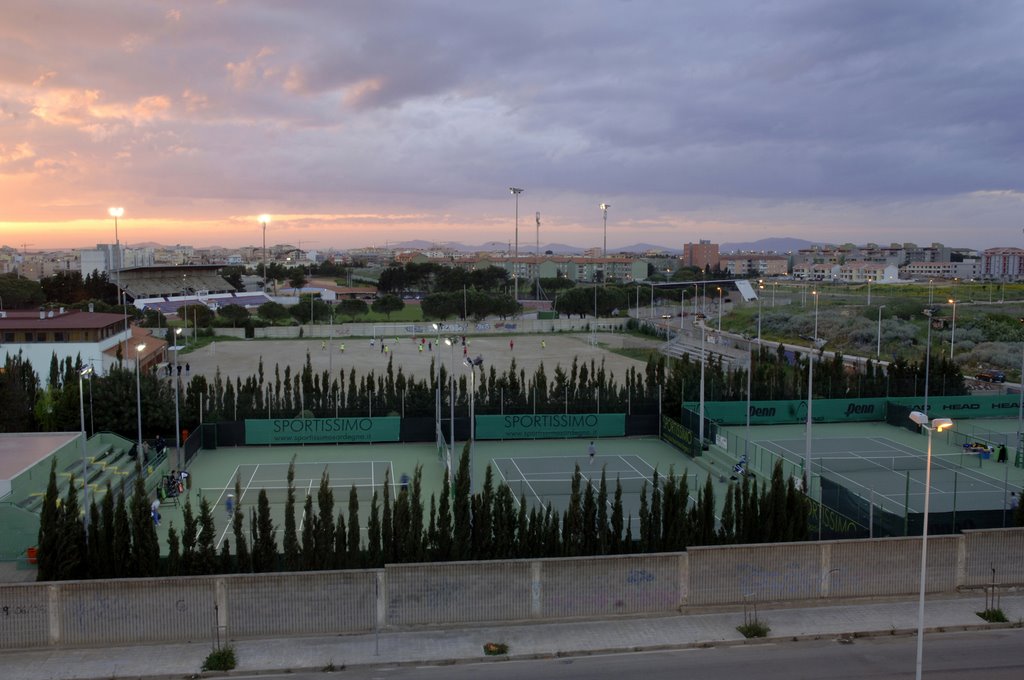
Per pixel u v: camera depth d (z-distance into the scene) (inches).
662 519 1101.1
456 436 2085.4
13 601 844.6
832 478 1664.6
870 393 2351.1
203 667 810.2
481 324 4886.8
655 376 2341.3
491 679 792.9
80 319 2655.0
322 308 5012.3
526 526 1111.0
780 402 2261.3
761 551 954.7
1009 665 827.4
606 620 926.4
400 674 804.0
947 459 1868.8
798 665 824.9
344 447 1999.3
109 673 798.5
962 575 999.0
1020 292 5457.7
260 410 2054.6
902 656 847.7
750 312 5378.9
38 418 1905.8
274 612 878.4
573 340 4382.4
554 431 2105.1
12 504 1187.3
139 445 1523.1
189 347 3917.3
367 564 1034.1
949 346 3759.8
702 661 834.2
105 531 991.0
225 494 1558.8
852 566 973.8
